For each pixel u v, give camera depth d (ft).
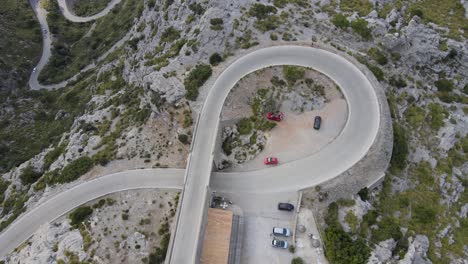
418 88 236.22
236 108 217.36
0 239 210.38
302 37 240.94
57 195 218.38
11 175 269.85
